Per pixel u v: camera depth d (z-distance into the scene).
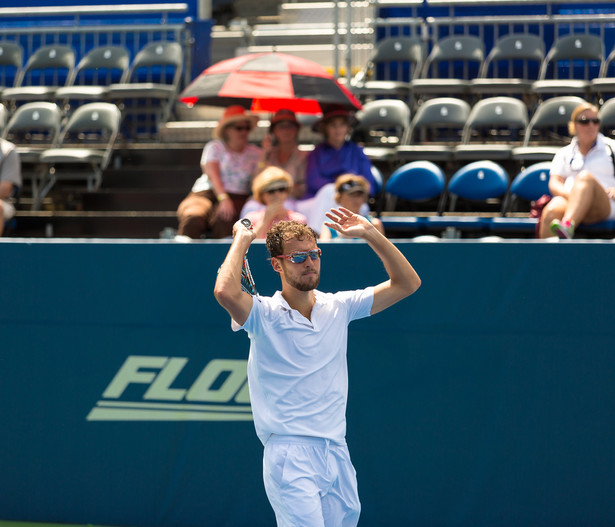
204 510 12.03
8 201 22.89
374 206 22.17
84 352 12.27
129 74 29.64
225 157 19.42
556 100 22.52
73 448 12.27
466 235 19.22
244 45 31.30
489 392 11.65
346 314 8.69
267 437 8.41
